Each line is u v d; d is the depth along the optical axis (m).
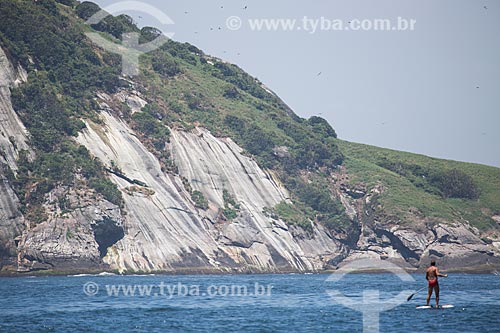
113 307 105.50
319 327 84.94
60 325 86.50
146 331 82.00
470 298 124.19
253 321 89.88
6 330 82.88
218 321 89.81
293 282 171.62
